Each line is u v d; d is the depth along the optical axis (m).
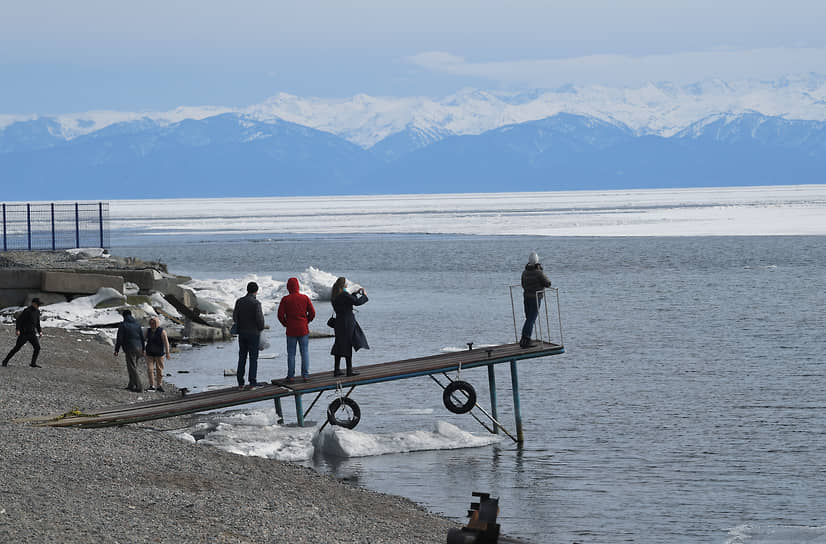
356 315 96.88
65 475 28.50
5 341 64.00
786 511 32.72
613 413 49.34
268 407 52.00
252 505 27.70
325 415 49.75
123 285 84.38
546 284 45.12
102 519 23.61
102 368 60.16
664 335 78.88
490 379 46.25
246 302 42.69
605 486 35.84
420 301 110.06
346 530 26.56
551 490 35.31
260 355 73.12
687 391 55.06
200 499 27.56
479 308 102.06
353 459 39.88
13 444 32.06
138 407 40.94
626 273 141.25
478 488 35.53
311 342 80.62
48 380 51.31
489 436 43.94
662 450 41.31
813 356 66.88
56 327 73.88
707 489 35.38
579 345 74.38
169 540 22.41
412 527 28.45
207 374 63.19
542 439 43.84
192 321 87.19
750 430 45.09
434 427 43.75
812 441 42.75
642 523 31.47
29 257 112.69
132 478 29.56
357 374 43.00
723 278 130.12
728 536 30.09
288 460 39.12
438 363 44.25
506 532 30.52
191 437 40.25
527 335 45.75
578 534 30.39
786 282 122.62
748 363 64.50
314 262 178.62
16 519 22.56
